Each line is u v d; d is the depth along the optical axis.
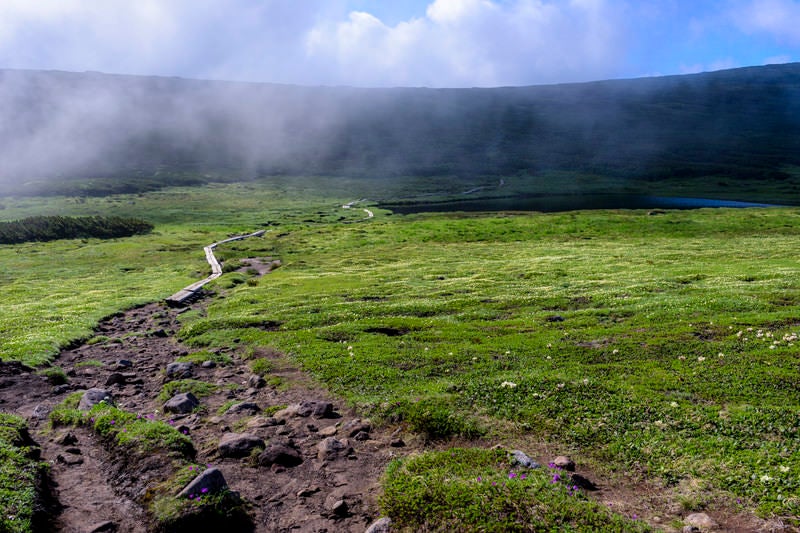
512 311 33.06
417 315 32.97
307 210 158.12
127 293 45.66
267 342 25.89
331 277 51.50
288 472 12.23
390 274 52.09
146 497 10.38
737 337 22.97
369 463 12.73
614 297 35.31
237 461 12.71
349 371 20.02
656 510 10.38
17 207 153.25
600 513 9.65
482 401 15.98
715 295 32.66
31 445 12.95
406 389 17.62
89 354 25.52
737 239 70.12
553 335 25.25
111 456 12.30
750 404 15.27
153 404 17.75
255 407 16.91
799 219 85.50
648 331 25.20
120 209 154.50
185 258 72.19
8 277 57.72
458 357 21.45
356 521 10.14
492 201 180.75
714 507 10.28
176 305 40.91
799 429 13.25
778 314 26.75
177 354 25.47
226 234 100.94
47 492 10.62
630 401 15.60
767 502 10.18
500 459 11.94
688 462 12.03
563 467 11.98
